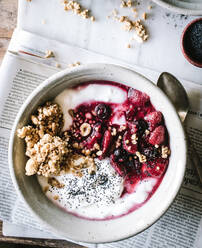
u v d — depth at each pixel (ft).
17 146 1.03
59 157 1.03
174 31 1.20
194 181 1.20
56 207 1.08
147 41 1.21
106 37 1.21
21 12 1.22
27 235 1.28
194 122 1.19
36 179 1.08
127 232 1.03
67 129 1.08
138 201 1.07
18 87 1.19
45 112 1.04
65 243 1.29
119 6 1.21
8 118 1.21
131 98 1.05
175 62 1.21
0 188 1.23
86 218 1.07
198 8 1.07
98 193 1.08
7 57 1.18
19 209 1.24
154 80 1.19
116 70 1.00
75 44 1.22
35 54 1.20
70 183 1.08
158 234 1.22
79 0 1.21
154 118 1.04
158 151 1.06
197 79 1.20
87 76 1.03
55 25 1.22
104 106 1.06
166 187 1.05
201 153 1.19
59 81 1.01
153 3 1.20
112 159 1.07
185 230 1.21
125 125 1.06
